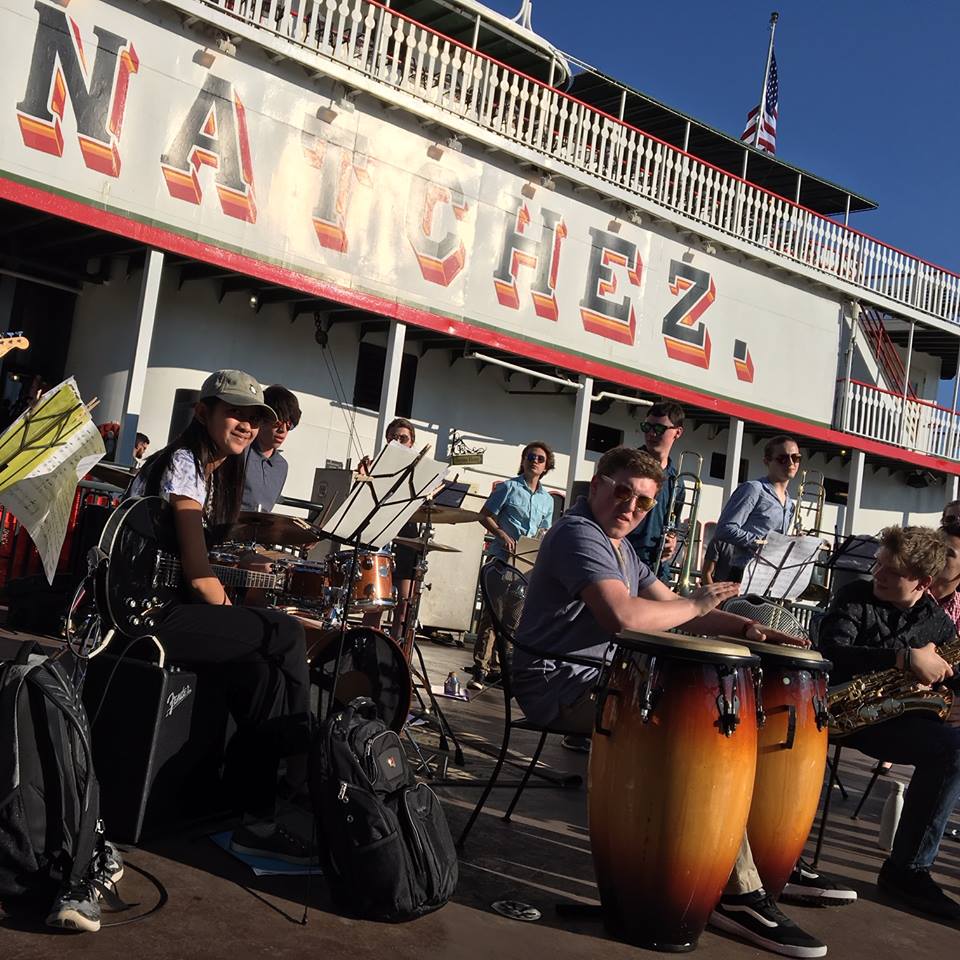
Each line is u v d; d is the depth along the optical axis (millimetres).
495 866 3779
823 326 19734
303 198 13062
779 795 3605
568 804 4875
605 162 17109
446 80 15750
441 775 4969
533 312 15562
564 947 3102
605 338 16469
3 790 2748
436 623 11469
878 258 20484
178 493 3576
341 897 3098
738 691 3141
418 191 14188
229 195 12406
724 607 5281
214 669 3600
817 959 3285
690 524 7414
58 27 10922
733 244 17859
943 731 4094
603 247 16375
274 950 2760
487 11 15328
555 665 3955
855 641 4465
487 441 16984
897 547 4418
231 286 13555
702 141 20062
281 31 12570
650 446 6527
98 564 3348
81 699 3262
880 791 6340
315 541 5336
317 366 14844
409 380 16031
